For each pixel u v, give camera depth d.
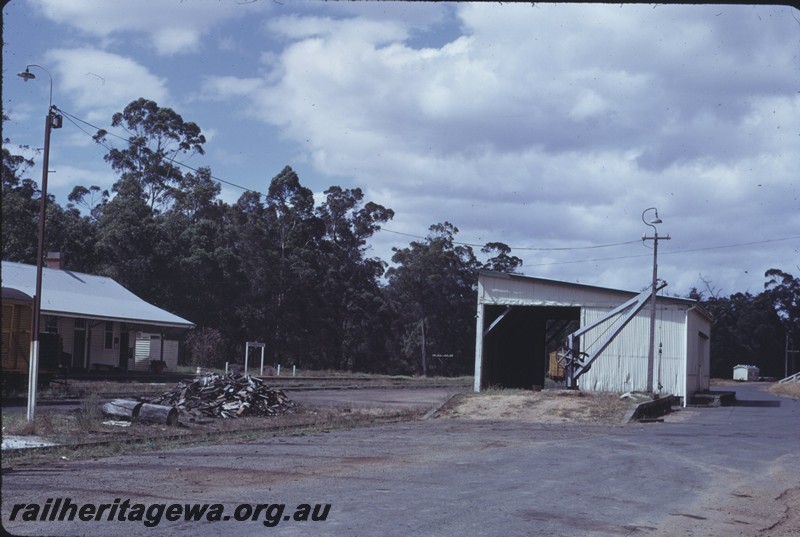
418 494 10.22
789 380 90.69
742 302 123.12
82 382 34.53
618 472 13.12
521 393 31.33
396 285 95.56
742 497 11.16
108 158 78.25
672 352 37.25
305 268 77.88
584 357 35.44
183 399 24.23
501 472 12.64
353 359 87.25
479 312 38.88
